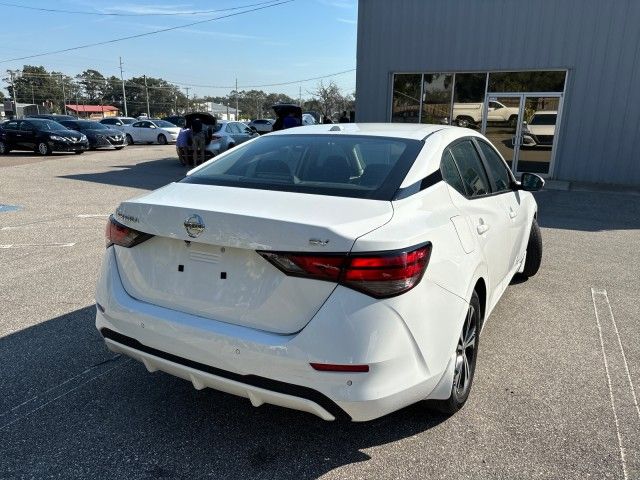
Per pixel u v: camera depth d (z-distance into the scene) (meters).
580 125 13.41
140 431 2.73
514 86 13.95
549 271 5.67
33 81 123.62
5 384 3.13
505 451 2.60
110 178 13.33
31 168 15.60
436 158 2.93
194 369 2.40
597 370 3.44
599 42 12.82
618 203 10.51
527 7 13.27
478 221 3.07
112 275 2.68
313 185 2.67
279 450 2.60
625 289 5.09
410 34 14.53
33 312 4.21
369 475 2.43
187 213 2.34
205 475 2.42
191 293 2.42
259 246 2.20
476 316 3.03
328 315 2.12
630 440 2.70
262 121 32.78
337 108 54.88
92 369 3.34
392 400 2.22
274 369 2.19
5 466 2.44
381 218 2.30
